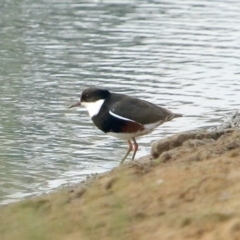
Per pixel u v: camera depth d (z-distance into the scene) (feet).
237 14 111.75
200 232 27.35
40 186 44.34
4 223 32.78
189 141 41.63
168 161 37.35
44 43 91.50
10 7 115.03
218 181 31.45
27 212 31.55
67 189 37.96
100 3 119.85
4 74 76.33
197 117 62.90
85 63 81.82
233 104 67.15
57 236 29.63
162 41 93.56
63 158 51.03
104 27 101.65
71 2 120.47
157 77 76.33
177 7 117.08
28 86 71.92
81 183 39.99
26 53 86.07
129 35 96.78
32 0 121.80
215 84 74.23
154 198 31.40
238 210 28.22
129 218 29.68
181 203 30.42
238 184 30.83
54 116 62.28
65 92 70.03
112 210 31.17
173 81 74.90
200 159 36.11
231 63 83.10
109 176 36.94
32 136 56.44
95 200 33.17
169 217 29.14
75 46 90.27
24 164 49.42
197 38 95.40
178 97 69.26
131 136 45.42
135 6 117.50
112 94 45.68
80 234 29.50
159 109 45.47
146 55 86.07
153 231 28.37
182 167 34.42
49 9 114.11
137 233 28.45
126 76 76.48
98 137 56.44
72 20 106.11
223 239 26.43
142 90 71.31
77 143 54.90
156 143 44.37
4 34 95.91
